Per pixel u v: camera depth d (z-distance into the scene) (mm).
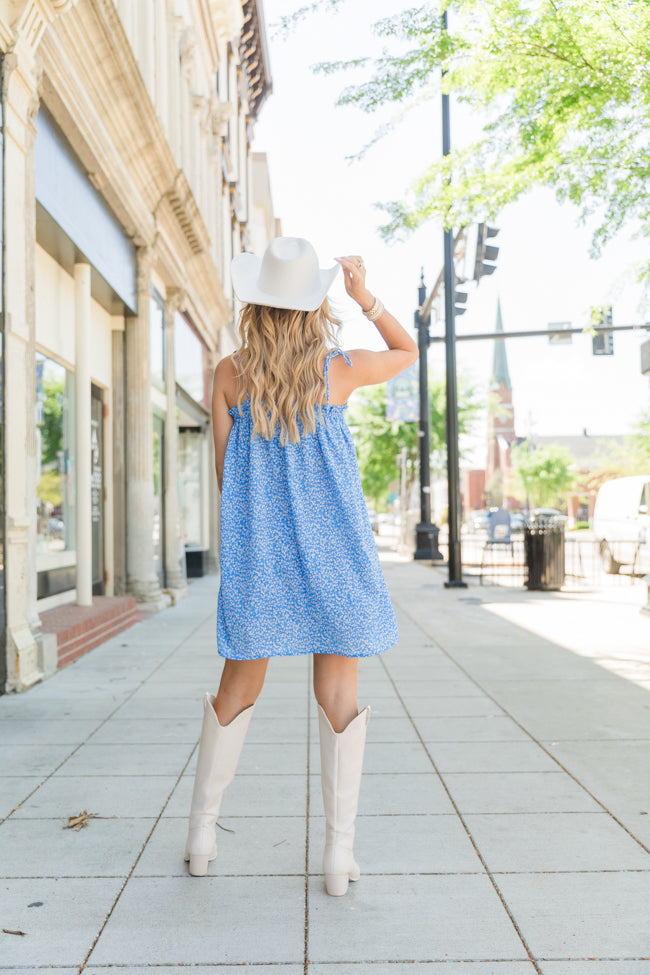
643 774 3658
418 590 13117
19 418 5551
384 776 3641
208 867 2676
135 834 2975
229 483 2494
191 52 14258
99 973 2047
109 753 4035
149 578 10562
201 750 2613
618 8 6395
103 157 8016
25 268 5684
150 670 6348
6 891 2514
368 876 2607
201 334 16828
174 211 11430
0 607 5391
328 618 2365
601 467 70062
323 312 2512
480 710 4910
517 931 2250
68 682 5863
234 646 2406
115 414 10539
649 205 8148
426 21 7453
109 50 7316
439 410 36594
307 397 2420
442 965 2076
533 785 3508
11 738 4332
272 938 2215
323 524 2420
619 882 2559
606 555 16578
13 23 5363
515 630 8461
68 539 9102
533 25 6762
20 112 5613
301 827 3031
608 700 5172
